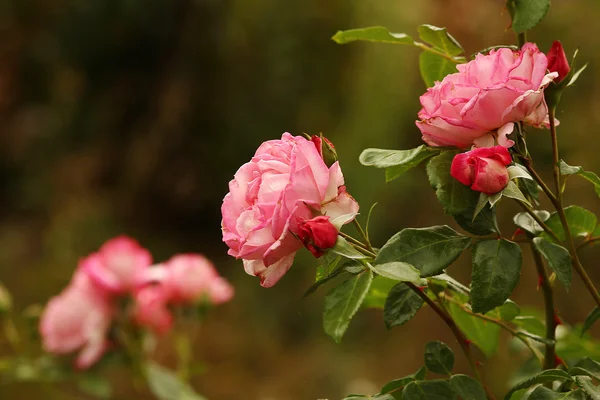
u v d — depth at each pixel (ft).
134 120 21.04
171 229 20.59
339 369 14.97
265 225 3.94
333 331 3.88
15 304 17.57
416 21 15.65
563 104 13.82
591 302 14.16
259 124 18.79
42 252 20.13
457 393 4.16
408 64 16.03
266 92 18.57
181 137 19.99
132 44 20.44
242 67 18.83
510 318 4.46
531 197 4.32
